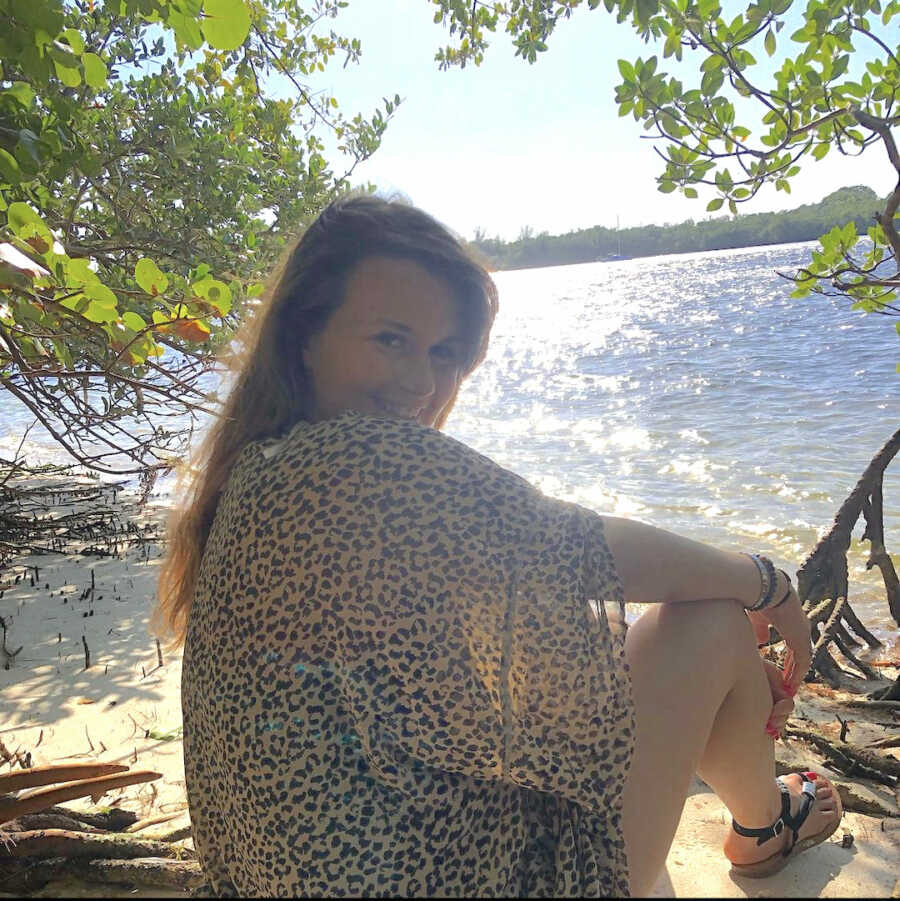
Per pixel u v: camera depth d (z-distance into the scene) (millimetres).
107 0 2182
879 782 2268
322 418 1374
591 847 1187
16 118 2602
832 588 3551
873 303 3807
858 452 9648
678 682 1414
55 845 1942
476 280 1327
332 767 1094
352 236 1299
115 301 2244
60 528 6629
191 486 1500
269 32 6258
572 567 1089
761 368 19047
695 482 8445
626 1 2854
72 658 3697
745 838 1727
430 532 1075
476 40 5387
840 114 2945
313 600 1092
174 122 5023
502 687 1095
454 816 1122
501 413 14938
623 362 23984
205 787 1268
